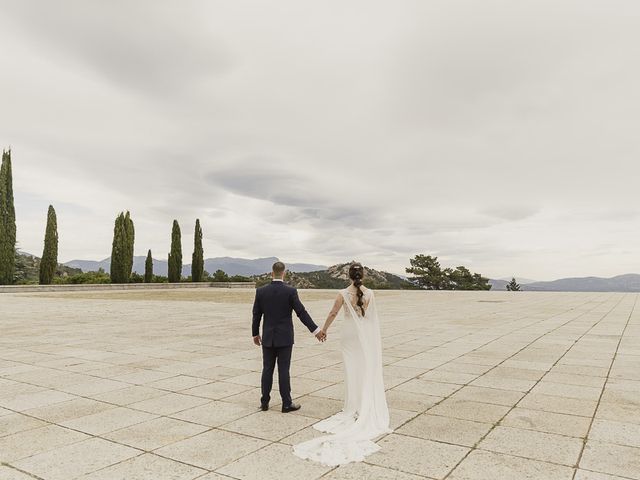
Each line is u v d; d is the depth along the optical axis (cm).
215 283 5825
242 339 1205
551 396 638
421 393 657
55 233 4941
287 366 577
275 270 589
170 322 1636
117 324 1573
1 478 382
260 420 538
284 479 379
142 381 740
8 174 4550
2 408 591
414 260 8081
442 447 450
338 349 1044
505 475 385
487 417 546
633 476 383
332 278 9956
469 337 1227
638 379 738
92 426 518
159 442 466
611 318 1752
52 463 414
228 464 410
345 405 552
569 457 423
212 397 642
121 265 5372
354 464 409
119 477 384
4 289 3959
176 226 6097
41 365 871
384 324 1555
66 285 4384
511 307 2381
